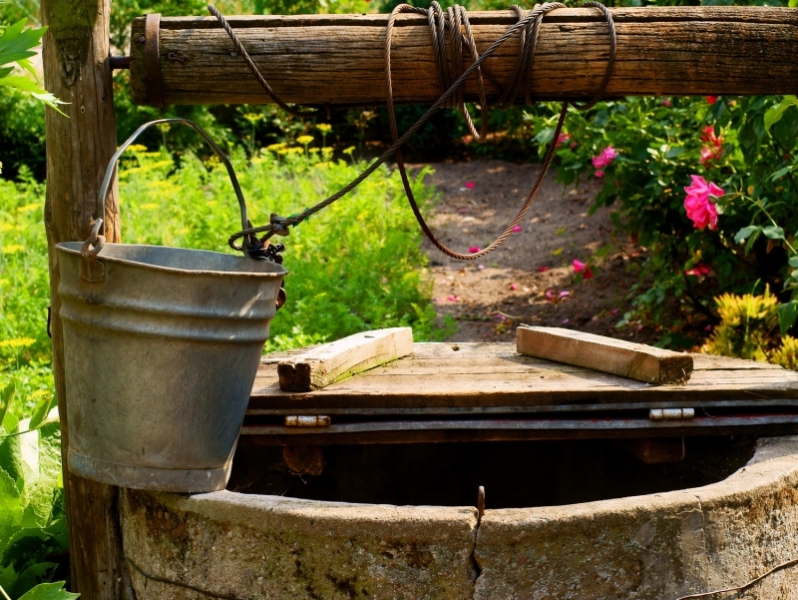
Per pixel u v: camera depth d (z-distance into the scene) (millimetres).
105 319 2125
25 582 2789
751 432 2646
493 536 2033
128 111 9781
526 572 2053
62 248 2162
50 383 4484
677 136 5465
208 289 2143
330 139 11289
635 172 5539
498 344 3457
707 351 4555
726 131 4902
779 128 3840
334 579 2107
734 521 2189
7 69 2100
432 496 3174
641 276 6059
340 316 5539
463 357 3189
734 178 4770
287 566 2141
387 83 2496
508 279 7293
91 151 2510
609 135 5492
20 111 9742
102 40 2510
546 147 6402
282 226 2461
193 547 2256
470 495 3182
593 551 2068
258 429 2588
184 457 2225
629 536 2080
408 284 6320
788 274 4609
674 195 5344
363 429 2584
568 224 8219
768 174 4434
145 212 7094
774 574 2309
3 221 7195
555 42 2557
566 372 2879
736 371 2855
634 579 2094
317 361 2627
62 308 2223
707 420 2615
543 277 7242
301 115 2666
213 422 2238
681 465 2992
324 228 6938
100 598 2584
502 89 2594
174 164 9273
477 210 8945
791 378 2748
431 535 2045
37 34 2092
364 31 2543
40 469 3004
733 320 4445
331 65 2541
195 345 2154
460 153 10828
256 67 2525
